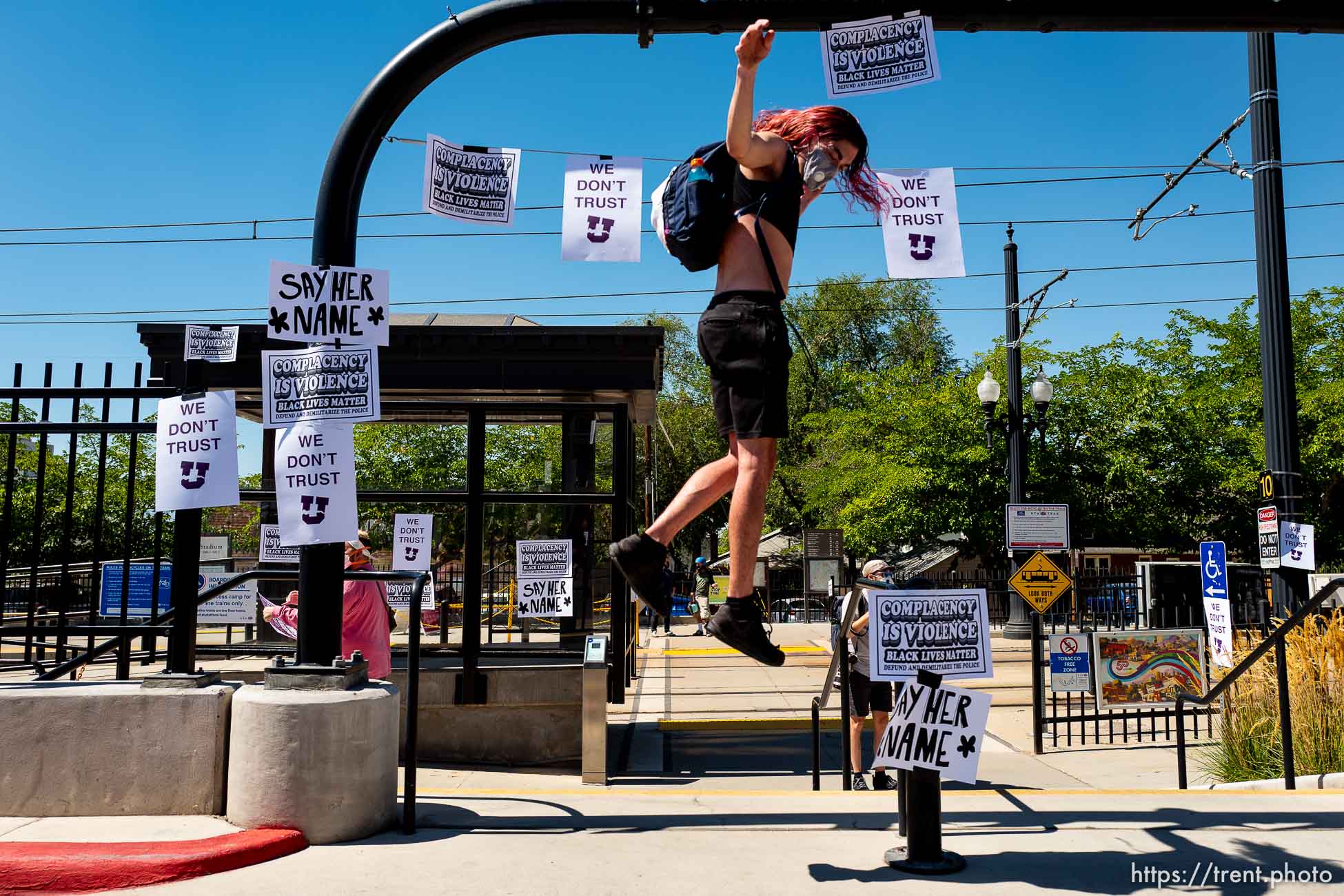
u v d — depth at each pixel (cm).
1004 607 2298
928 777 352
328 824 384
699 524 3806
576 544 1066
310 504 425
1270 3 394
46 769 403
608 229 430
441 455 1891
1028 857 366
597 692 808
